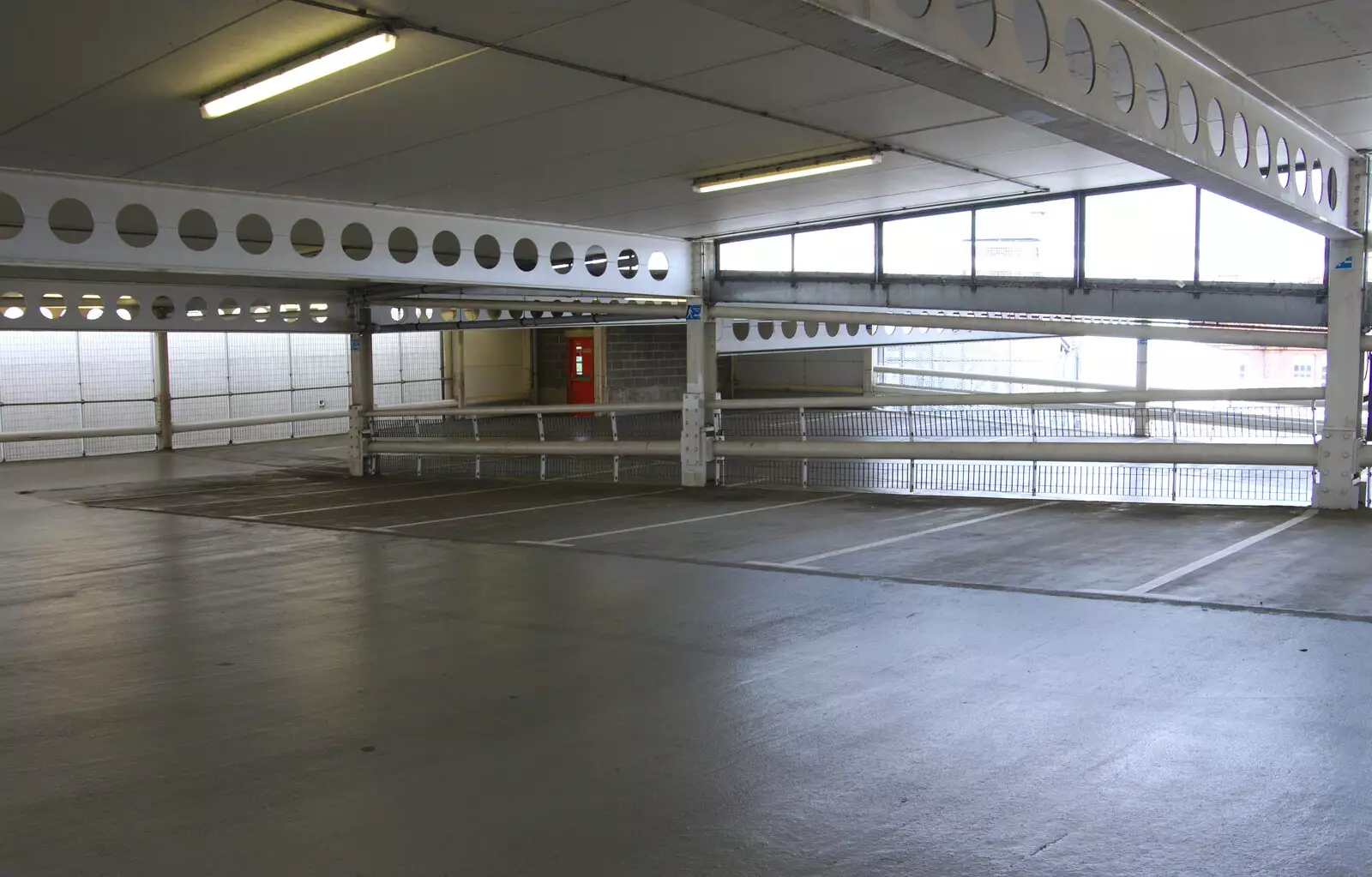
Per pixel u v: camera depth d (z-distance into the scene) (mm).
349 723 4711
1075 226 11570
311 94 7215
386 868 3299
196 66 6480
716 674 5336
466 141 8656
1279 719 4461
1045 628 6055
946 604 6695
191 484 16375
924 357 30625
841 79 7074
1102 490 12516
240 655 5945
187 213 10914
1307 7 5691
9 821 3697
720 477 14273
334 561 8930
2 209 10273
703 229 13469
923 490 13031
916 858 3312
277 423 24984
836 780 3943
